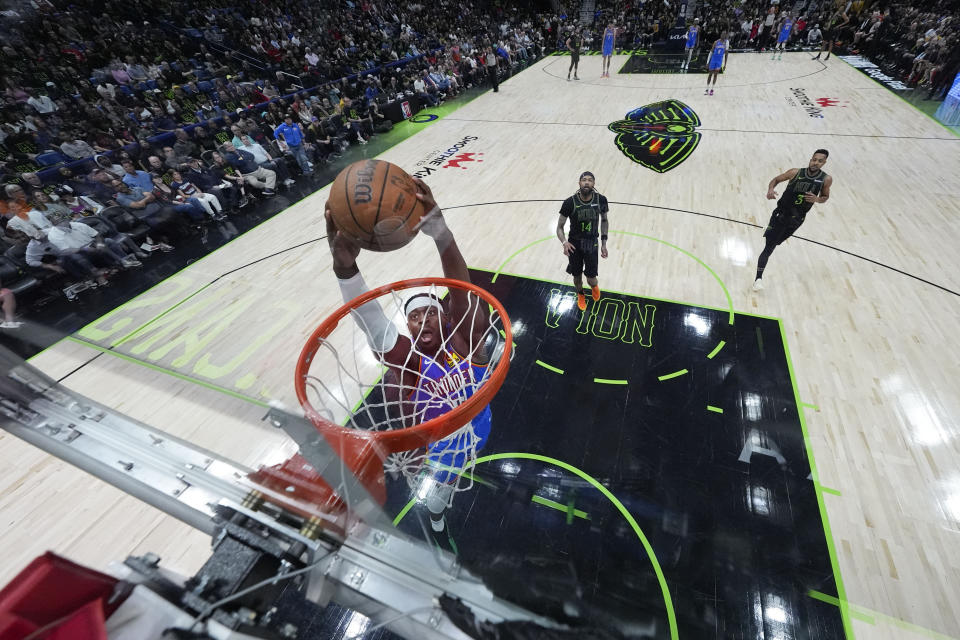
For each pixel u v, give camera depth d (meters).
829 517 2.84
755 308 4.48
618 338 4.24
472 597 0.97
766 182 6.90
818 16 15.57
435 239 1.32
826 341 4.07
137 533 2.81
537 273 5.15
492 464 3.22
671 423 3.46
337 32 7.55
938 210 5.88
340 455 1.10
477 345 1.70
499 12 15.22
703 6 17.30
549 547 2.74
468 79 13.01
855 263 5.01
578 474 3.14
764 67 13.62
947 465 3.07
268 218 6.44
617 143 8.68
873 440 3.25
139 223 5.03
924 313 4.30
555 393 3.75
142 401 3.50
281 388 3.59
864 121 8.94
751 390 3.67
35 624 0.62
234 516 0.98
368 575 0.96
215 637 0.75
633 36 17.97
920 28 11.68
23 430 1.18
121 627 0.72
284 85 6.73
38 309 4.05
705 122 9.46
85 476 3.15
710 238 5.61
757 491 3.00
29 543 2.78
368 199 1.02
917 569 2.58
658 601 2.51
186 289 4.89
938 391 3.56
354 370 2.61
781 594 2.52
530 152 8.47
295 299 4.74
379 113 9.48
